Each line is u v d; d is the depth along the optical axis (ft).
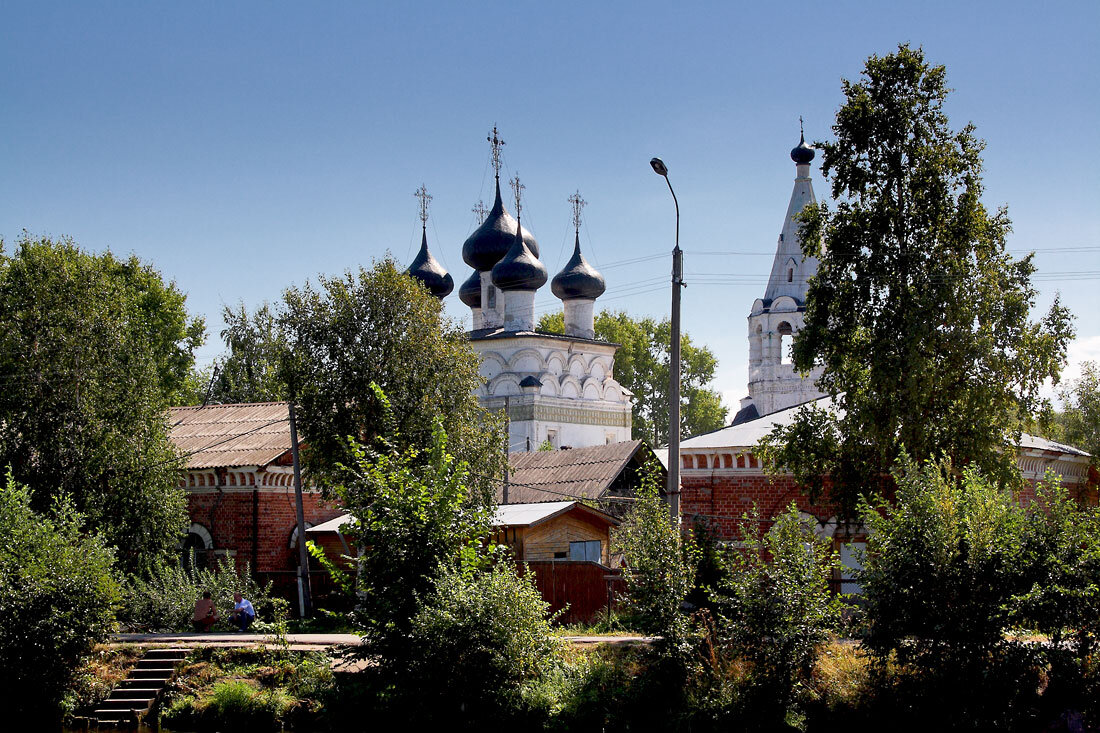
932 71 82.43
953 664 61.11
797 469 84.69
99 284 105.81
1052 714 59.88
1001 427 81.00
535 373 205.46
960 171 82.23
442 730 65.16
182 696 72.38
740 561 66.13
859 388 83.66
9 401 98.43
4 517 77.05
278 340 103.60
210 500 120.26
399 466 73.10
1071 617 60.08
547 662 68.08
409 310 102.53
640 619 66.39
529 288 211.61
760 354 230.07
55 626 73.36
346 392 99.25
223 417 136.98
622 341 288.51
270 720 68.54
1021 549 61.98
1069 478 120.98
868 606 63.67
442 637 64.95
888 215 81.61
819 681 63.72
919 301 78.48
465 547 70.23
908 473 65.92
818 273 86.48
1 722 72.18
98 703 73.36
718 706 62.59
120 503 99.50
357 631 68.54
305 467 102.99
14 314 100.99
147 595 95.81
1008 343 80.18
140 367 104.63
